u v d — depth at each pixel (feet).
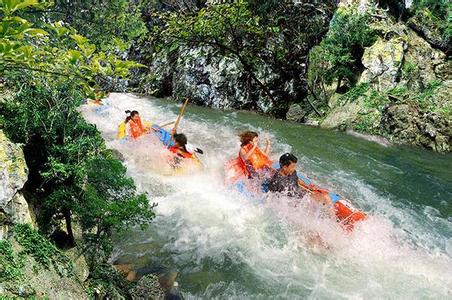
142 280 11.66
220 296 12.19
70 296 8.51
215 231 15.75
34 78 10.37
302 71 44.01
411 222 17.98
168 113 40.19
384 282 13.38
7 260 7.52
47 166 10.64
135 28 13.58
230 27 41.93
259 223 16.66
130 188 11.23
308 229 16.34
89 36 12.67
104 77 9.04
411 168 25.85
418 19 39.88
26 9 8.94
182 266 13.41
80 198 10.32
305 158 26.81
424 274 13.94
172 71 49.49
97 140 11.62
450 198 21.08
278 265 13.98
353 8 40.75
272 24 44.19
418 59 37.32
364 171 24.80
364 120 34.73
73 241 10.76
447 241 16.42
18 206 8.86
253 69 44.50
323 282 13.19
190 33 41.60
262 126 36.19
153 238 14.82
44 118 10.45
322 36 43.91
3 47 6.54
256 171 20.16
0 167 8.37
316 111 39.70
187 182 20.47
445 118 31.04
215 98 45.65
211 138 30.83
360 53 39.24
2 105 10.41
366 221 16.87
